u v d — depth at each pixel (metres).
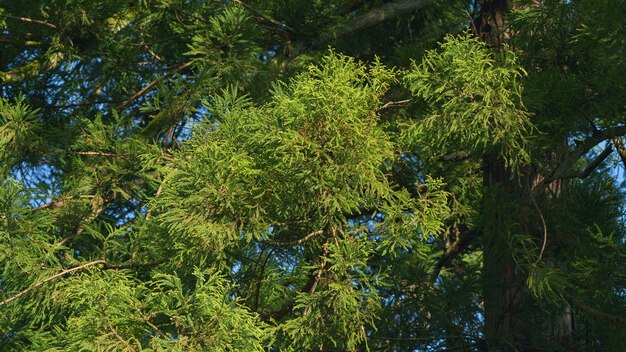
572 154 9.27
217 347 7.23
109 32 11.23
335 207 7.86
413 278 9.58
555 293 9.35
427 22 12.95
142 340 7.49
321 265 8.03
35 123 10.19
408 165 11.22
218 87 10.35
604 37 8.58
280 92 8.29
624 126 9.03
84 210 9.95
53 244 9.19
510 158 9.32
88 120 10.12
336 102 7.73
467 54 8.55
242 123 8.23
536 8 9.37
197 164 7.96
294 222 8.10
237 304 7.66
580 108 8.97
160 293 7.48
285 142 7.69
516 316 9.87
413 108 9.41
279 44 12.12
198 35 10.45
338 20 11.26
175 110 10.41
